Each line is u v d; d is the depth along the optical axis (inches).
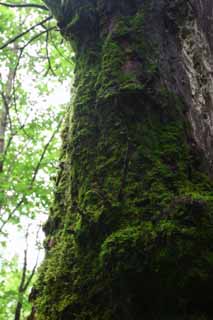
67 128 88.3
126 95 73.4
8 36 282.4
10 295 242.7
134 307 57.3
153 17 83.5
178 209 58.4
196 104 76.9
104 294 60.3
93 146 74.4
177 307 56.0
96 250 64.1
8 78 327.3
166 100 73.8
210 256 55.4
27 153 329.4
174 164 67.2
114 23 84.1
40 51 279.3
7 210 286.0
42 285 69.6
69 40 95.9
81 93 81.9
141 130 71.1
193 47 83.7
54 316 63.3
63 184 80.7
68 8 92.6
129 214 62.6
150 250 56.2
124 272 56.8
